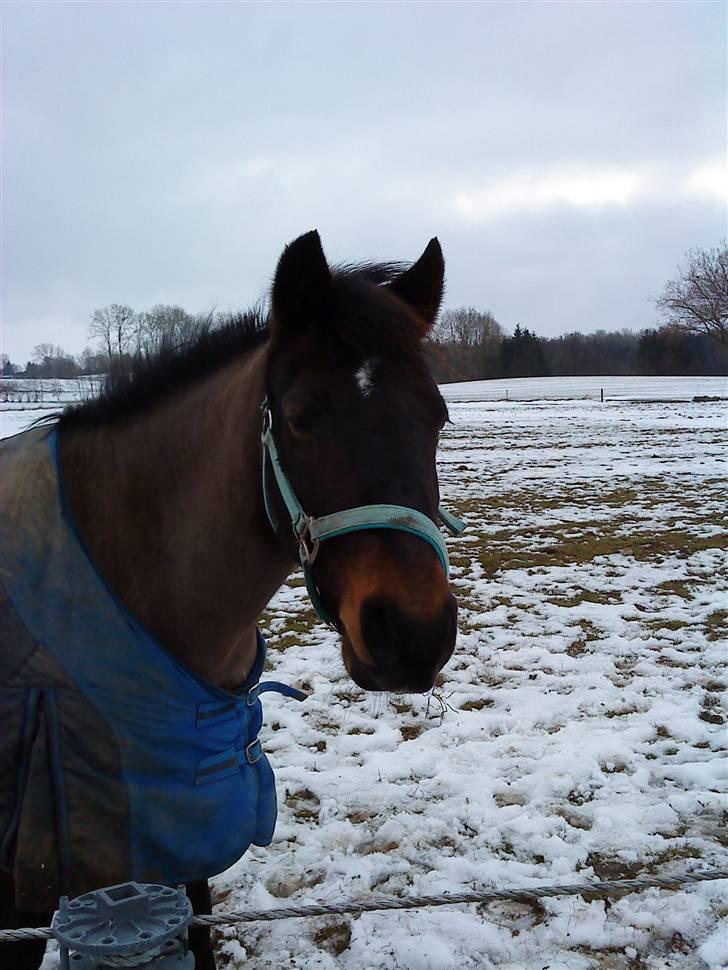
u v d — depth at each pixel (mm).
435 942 2631
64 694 1709
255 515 1798
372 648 1471
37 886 1676
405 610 1464
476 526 9445
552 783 3619
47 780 1682
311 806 3498
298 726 4254
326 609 1635
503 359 68125
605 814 3375
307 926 2746
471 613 6125
